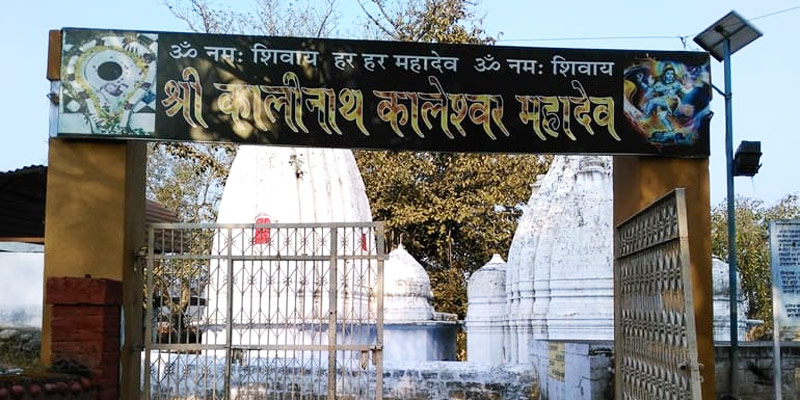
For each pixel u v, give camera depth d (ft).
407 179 88.07
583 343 33.88
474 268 94.07
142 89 25.61
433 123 26.27
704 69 26.55
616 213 28.66
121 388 25.68
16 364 25.22
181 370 36.14
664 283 22.04
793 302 26.23
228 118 25.82
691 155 26.32
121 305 25.52
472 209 88.43
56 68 25.82
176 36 25.86
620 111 26.43
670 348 21.44
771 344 28.73
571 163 54.95
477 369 43.09
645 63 26.53
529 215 59.00
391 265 60.90
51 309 24.58
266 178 52.95
